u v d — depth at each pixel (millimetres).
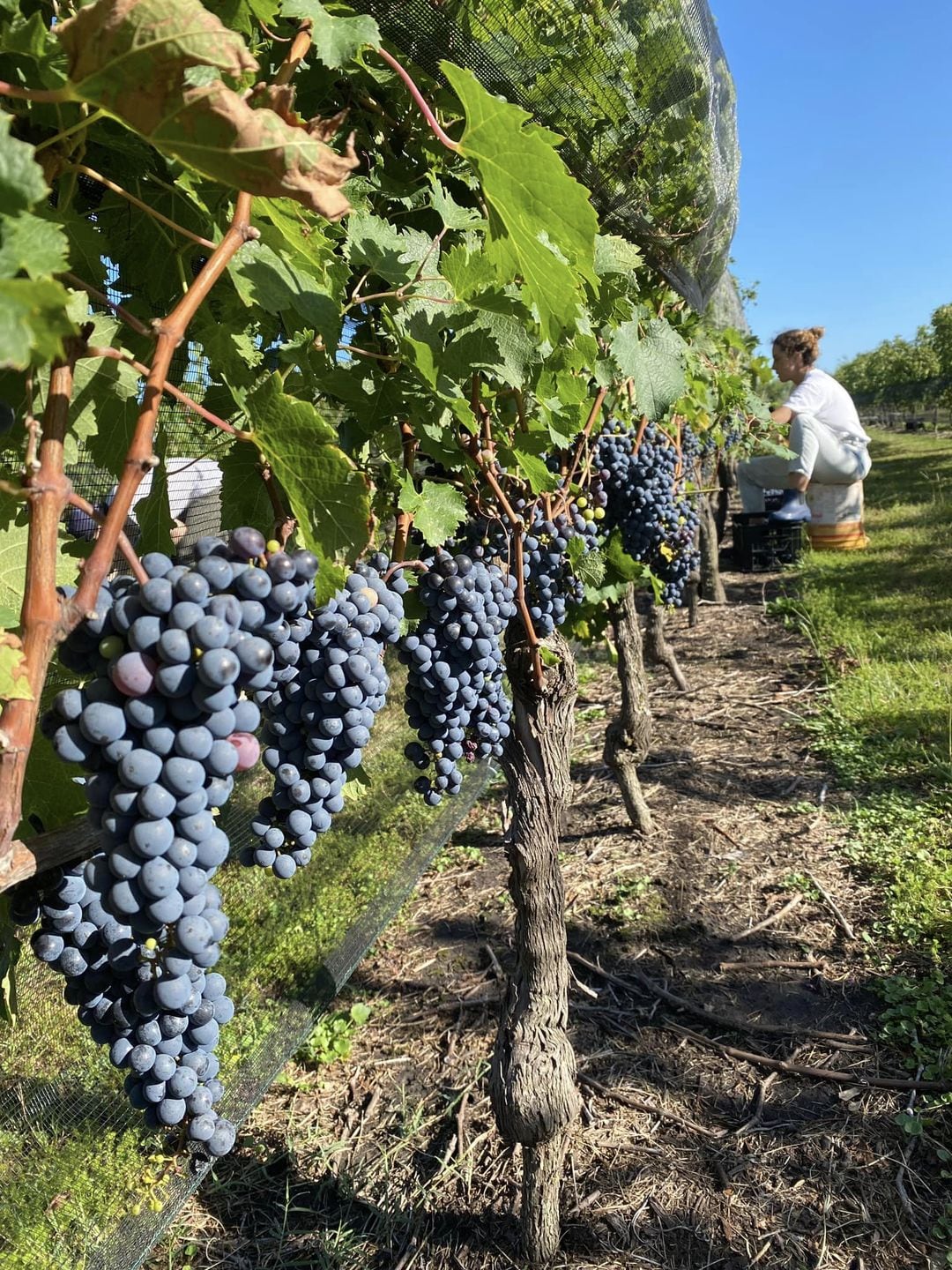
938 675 7016
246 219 1044
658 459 3674
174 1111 1204
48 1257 2318
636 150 2445
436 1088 3643
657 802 5875
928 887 4395
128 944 1155
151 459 948
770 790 5836
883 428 48094
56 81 1011
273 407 1175
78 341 925
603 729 7133
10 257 773
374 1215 3094
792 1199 3012
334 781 1523
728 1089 3510
